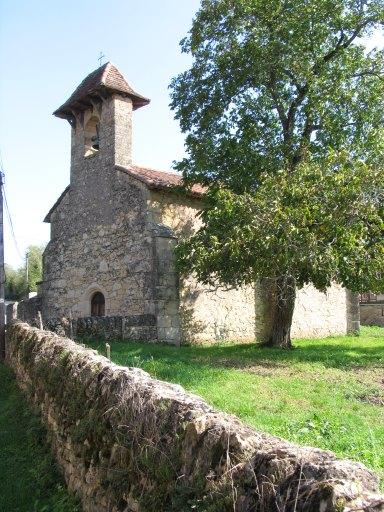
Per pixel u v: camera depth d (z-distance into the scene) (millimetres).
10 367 13703
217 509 2742
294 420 6949
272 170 15023
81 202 20688
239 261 13398
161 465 3471
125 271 18109
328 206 12945
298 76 15508
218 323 18797
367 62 15891
